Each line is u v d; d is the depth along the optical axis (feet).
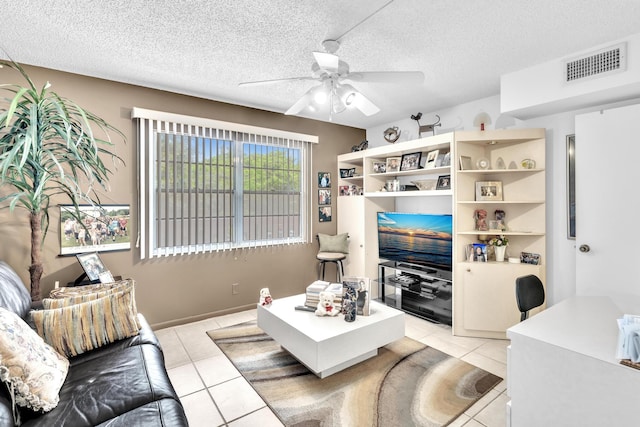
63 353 5.91
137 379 5.13
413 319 11.69
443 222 11.58
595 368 4.38
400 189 13.25
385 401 6.72
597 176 8.57
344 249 14.10
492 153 11.21
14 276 7.02
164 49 7.99
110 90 9.86
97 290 7.41
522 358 5.14
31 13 6.43
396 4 6.15
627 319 4.68
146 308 10.52
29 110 6.67
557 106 9.04
